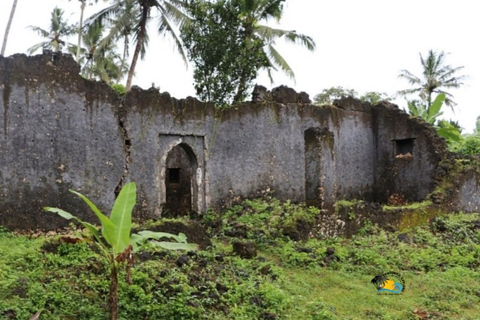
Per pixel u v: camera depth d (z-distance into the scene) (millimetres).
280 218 11109
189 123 12508
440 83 33781
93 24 20531
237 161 13312
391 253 10055
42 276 6633
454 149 19406
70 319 5688
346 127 15891
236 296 6801
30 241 8625
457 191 14203
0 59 9516
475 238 12031
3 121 9469
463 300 7746
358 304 7355
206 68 19531
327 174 10914
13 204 9453
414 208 12703
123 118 11312
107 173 10914
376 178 16578
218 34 19344
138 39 19969
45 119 10008
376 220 11680
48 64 10148
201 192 12602
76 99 10523
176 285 6656
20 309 5594
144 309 6020
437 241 11359
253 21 20656
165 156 12070
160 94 12062
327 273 8711
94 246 7855
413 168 15664
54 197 10008
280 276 8125
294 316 6566
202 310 6215
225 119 13219
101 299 6227
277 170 14078
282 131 14312
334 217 10898
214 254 8484
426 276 8891
